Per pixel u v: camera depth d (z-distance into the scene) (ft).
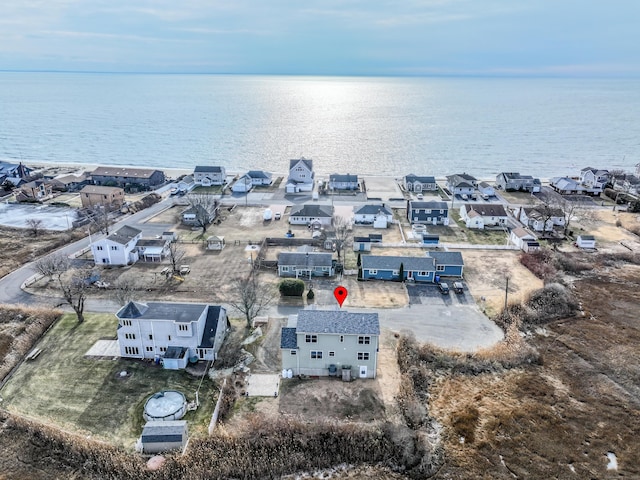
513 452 119.44
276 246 249.96
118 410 128.47
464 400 137.39
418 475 113.09
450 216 305.32
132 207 312.91
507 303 185.06
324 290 200.54
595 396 139.85
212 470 110.52
